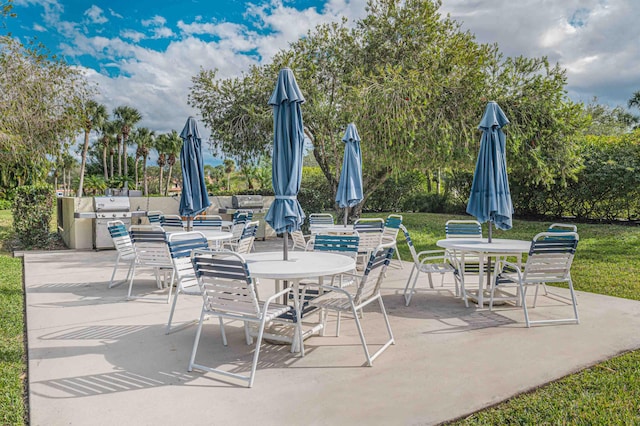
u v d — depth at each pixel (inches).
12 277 266.8
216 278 126.3
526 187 575.2
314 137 470.3
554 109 382.0
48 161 439.2
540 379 118.3
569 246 170.1
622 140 510.3
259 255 167.0
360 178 301.0
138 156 1738.4
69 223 406.6
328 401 106.6
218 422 96.8
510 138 377.7
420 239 451.2
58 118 414.6
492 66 390.6
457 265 209.9
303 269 133.6
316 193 526.3
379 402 105.8
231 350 143.3
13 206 405.4
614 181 485.7
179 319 178.7
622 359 131.5
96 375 122.5
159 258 207.8
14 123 388.2
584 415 98.7
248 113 446.9
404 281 257.1
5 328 166.7
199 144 279.3
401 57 446.9
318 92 438.6
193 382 118.0
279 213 151.5
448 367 127.2
